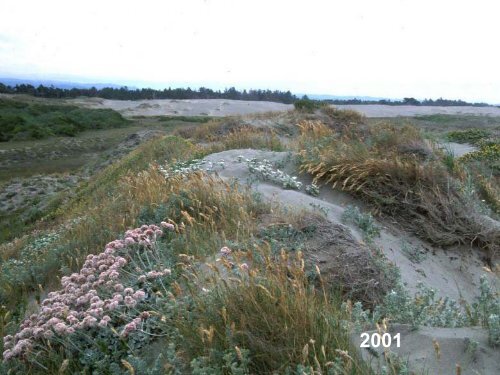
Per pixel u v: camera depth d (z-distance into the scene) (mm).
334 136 12086
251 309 3240
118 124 48875
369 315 4098
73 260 5625
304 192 7609
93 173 26188
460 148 17906
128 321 3701
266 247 4496
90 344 3695
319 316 3156
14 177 27609
